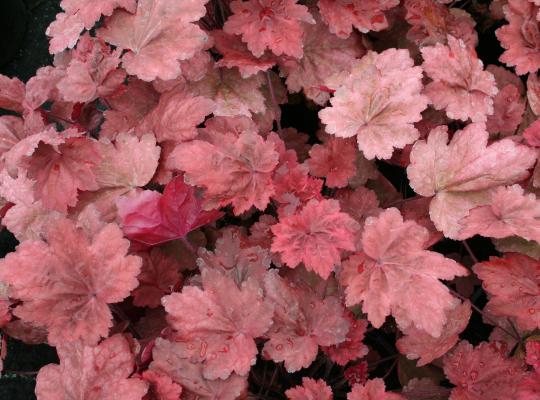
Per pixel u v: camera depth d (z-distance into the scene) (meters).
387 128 0.70
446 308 0.64
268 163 0.68
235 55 0.76
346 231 0.66
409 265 0.65
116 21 0.73
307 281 0.71
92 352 0.64
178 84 0.74
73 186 0.68
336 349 0.67
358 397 0.65
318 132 0.80
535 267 0.67
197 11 0.71
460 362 0.67
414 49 0.81
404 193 0.83
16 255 0.65
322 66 0.79
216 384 0.64
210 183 0.67
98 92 0.72
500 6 0.84
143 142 0.70
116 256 0.65
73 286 0.65
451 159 0.69
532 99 0.76
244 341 0.64
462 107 0.72
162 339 0.65
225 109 0.76
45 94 0.76
